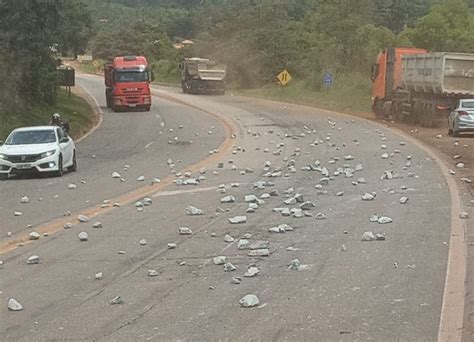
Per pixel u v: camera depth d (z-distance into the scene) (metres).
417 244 11.46
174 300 8.66
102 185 20.27
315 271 9.93
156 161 26.55
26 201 17.47
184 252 11.34
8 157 22.89
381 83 46.75
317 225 13.32
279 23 99.81
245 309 8.22
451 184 18.44
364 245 11.50
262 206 15.68
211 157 27.09
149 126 43.12
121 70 54.88
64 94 56.84
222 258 10.60
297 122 43.84
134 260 10.86
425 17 75.31
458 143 30.95
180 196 17.56
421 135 35.25
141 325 7.72
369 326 7.49
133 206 16.17
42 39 36.59
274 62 89.25
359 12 75.06
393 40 73.44
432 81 39.28
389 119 46.12
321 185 18.70
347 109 56.25
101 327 7.68
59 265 10.64
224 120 45.75
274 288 9.10
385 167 22.70
